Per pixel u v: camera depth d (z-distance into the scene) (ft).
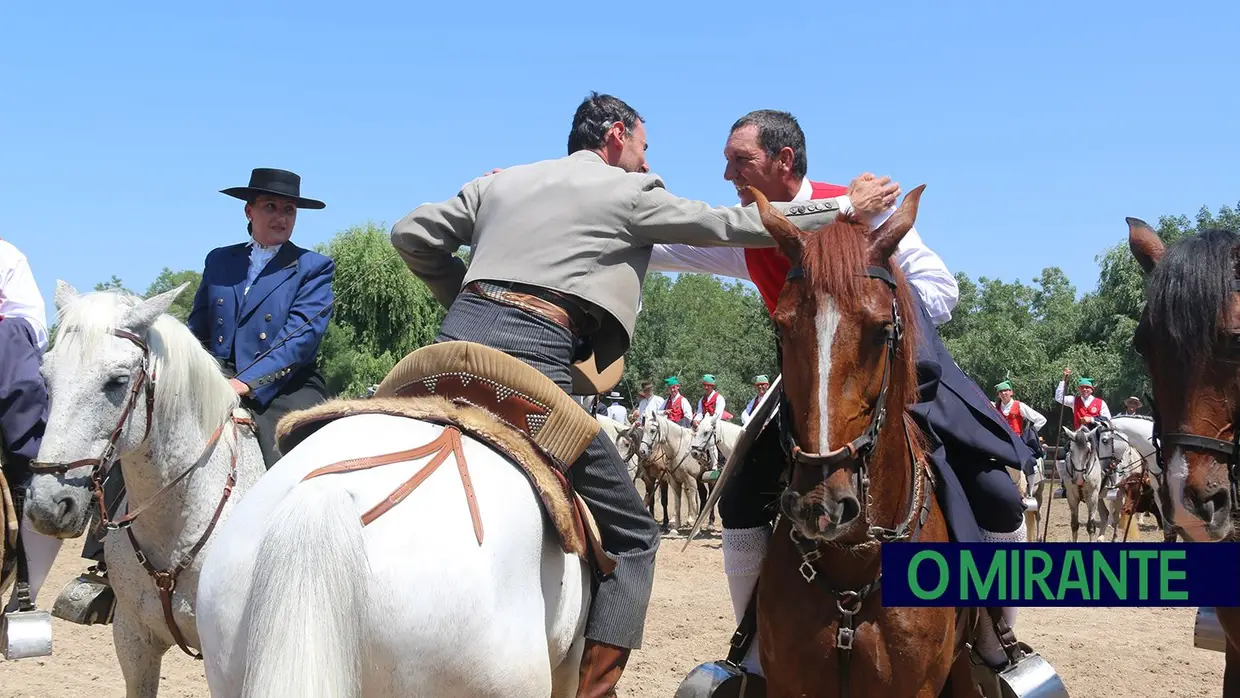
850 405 9.52
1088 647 28.19
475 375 10.03
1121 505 54.03
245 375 16.25
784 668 11.07
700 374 182.91
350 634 7.20
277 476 8.55
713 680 11.75
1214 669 25.82
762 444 12.09
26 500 11.98
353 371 118.42
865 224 10.50
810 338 9.60
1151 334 11.94
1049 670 11.95
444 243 11.62
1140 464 53.01
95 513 14.64
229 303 17.78
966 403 12.17
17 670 23.40
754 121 13.76
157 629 14.14
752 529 11.94
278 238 18.20
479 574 8.05
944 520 11.71
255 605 7.13
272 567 7.14
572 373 11.44
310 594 7.05
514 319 10.48
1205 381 11.39
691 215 10.82
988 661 12.38
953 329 151.94
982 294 169.27
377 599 7.50
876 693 10.68
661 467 63.36
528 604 8.67
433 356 10.23
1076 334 141.18
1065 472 55.42
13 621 15.24
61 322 12.66
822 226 10.59
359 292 127.03
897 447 10.60
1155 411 12.39
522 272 10.60
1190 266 11.55
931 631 10.77
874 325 9.61
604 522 10.66
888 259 10.31
